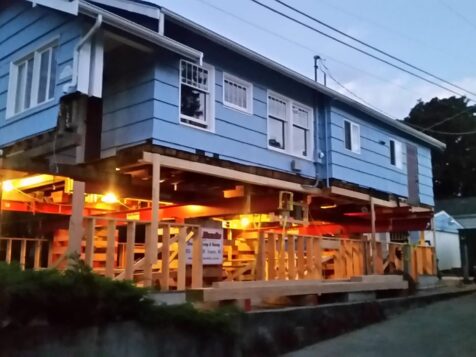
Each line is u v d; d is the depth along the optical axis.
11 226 12.74
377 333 9.52
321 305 9.55
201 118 10.44
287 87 12.79
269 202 12.17
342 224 16.72
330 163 13.40
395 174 16.52
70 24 9.37
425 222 16.97
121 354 5.99
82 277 5.73
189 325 6.67
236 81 11.35
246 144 11.30
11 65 10.84
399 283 12.50
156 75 9.50
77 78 8.85
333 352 8.24
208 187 11.85
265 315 8.02
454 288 15.16
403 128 16.84
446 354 8.13
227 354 7.13
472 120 40.16
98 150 10.25
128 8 9.12
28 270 5.59
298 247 11.26
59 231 11.57
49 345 5.39
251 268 10.72
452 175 40.19
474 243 22.22
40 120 9.65
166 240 8.48
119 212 12.08
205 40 10.61
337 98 13.66
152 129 9.29
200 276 8.82
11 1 11.17
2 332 5.07
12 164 9.25
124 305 6.07
